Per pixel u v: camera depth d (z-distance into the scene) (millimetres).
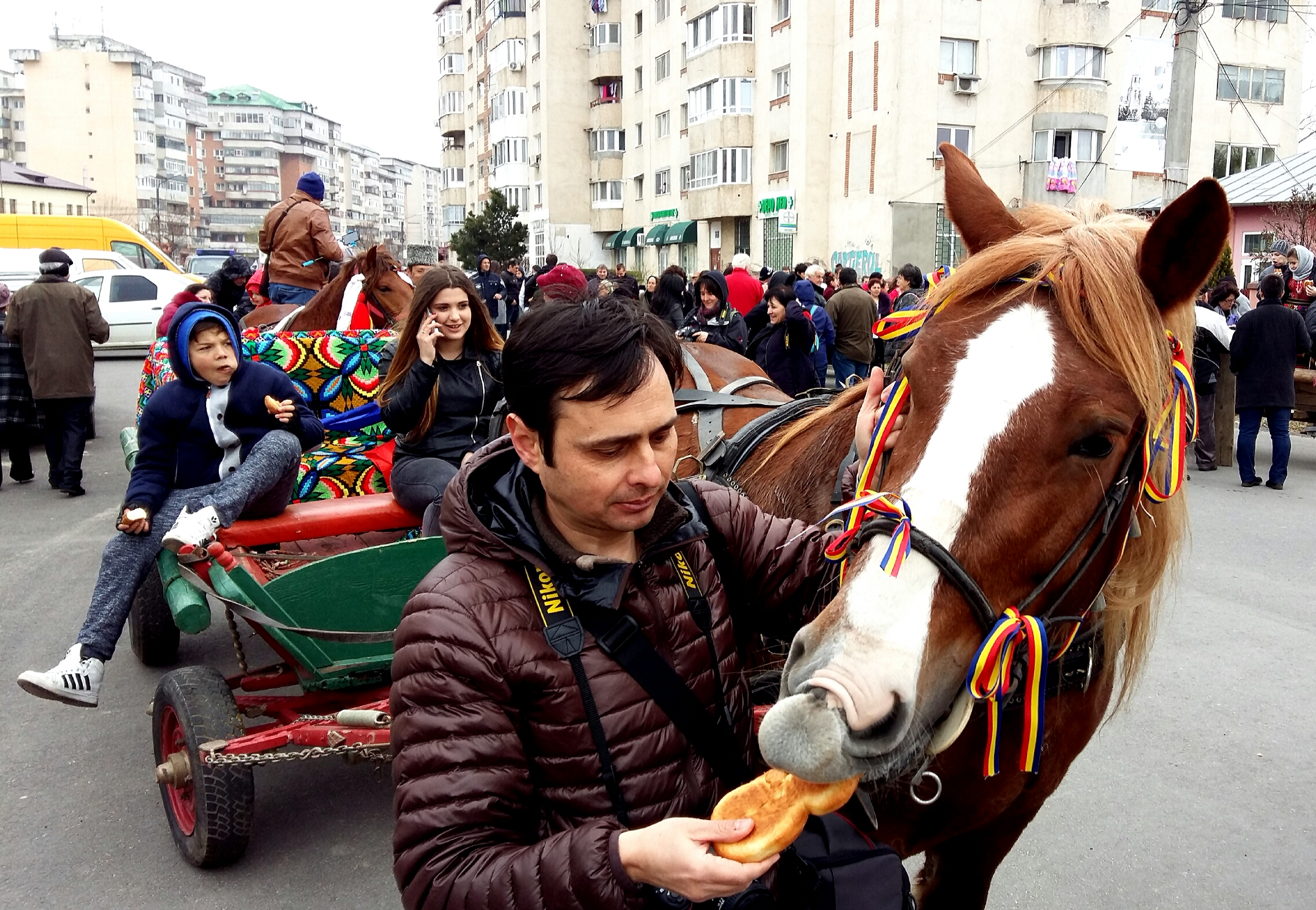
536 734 1462
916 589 1458
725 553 1830
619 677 1466
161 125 129375
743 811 1330
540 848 1317
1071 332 1627
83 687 3465
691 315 9148
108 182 108188
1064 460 1564
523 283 21719
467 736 1412
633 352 1356
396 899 3234
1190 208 1620
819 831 1662
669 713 1488
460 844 1364
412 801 1402
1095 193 27906
